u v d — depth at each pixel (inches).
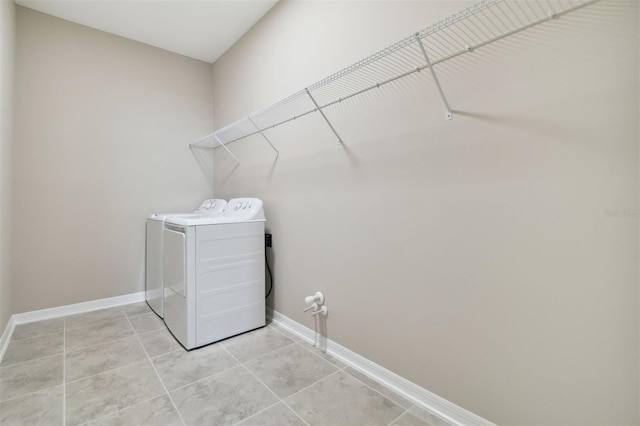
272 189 99.9
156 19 105.7
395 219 62.6
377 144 65.7
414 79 58.3
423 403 58.4
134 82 119.4
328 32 77.5
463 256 52.1
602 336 38.9
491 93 47.7
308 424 53.3
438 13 54.1
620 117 36.9
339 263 75.9
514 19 44.6
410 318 60.5
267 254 102.2
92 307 110.9
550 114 42.1
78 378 66.7
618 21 36.8
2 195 80.6
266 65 102.1
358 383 65.5
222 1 96.1
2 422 53.3
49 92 102.3
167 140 127.6
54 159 103.4
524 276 45.2
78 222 108.1
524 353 45.6
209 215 108.8
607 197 38.0
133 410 56.6
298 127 88.1
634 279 36.4
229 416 55.1
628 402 37.3
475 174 50.1
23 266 97.8
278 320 97.9
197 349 80.6
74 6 98.2
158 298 103.9
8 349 79.8
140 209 121.2
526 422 45.7
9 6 85.9
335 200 76.4
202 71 137.2
